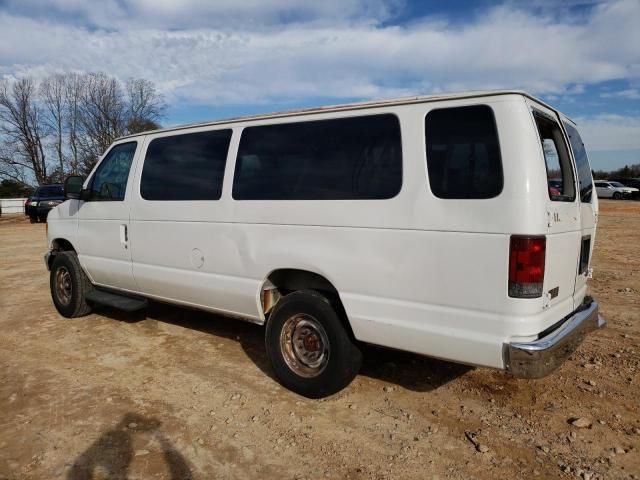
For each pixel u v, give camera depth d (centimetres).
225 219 460
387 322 363
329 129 403
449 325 338
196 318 655
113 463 334
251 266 443
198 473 324
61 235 657
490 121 327
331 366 400
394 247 357
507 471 322
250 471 326
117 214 569
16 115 4781
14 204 4059
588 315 386
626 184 4188
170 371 483
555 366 325
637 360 482
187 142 509
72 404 417
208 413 400
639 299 707
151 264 537
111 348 547
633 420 378
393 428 374
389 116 370
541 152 324
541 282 315
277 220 421
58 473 324
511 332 316
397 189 358
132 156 567
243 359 511
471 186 329
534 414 390
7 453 347
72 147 4809
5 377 473
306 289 427
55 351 541
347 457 339
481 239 322
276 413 399
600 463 328
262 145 445
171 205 508
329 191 394
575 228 377
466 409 399
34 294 812
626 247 1252
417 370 472
